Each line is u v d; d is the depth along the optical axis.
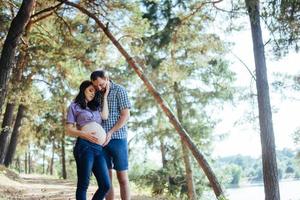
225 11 14.42
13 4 15.41
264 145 12.72
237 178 76.75
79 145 5.45
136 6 15.41
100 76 5.70
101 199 5.50
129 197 6.00
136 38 15.85
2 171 15.38
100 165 5.50
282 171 57.94
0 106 10.34
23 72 18.53
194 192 22.06
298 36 11.61
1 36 15.72
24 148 36.25
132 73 23.64
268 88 12.93
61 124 26.94
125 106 6.00
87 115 5.54
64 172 32.91
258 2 12.40
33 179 19.27
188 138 13.10
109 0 15.09
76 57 16.91
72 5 14.44
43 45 15.81
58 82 19.70
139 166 25.98
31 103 19.88
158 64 20.00
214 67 21.59
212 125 23.36
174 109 24.00
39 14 15.49
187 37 17.88
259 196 40.91
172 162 24.05
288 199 15.52
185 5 16.75
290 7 11.08
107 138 5.80
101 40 16.05
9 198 10.62
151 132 24.36
